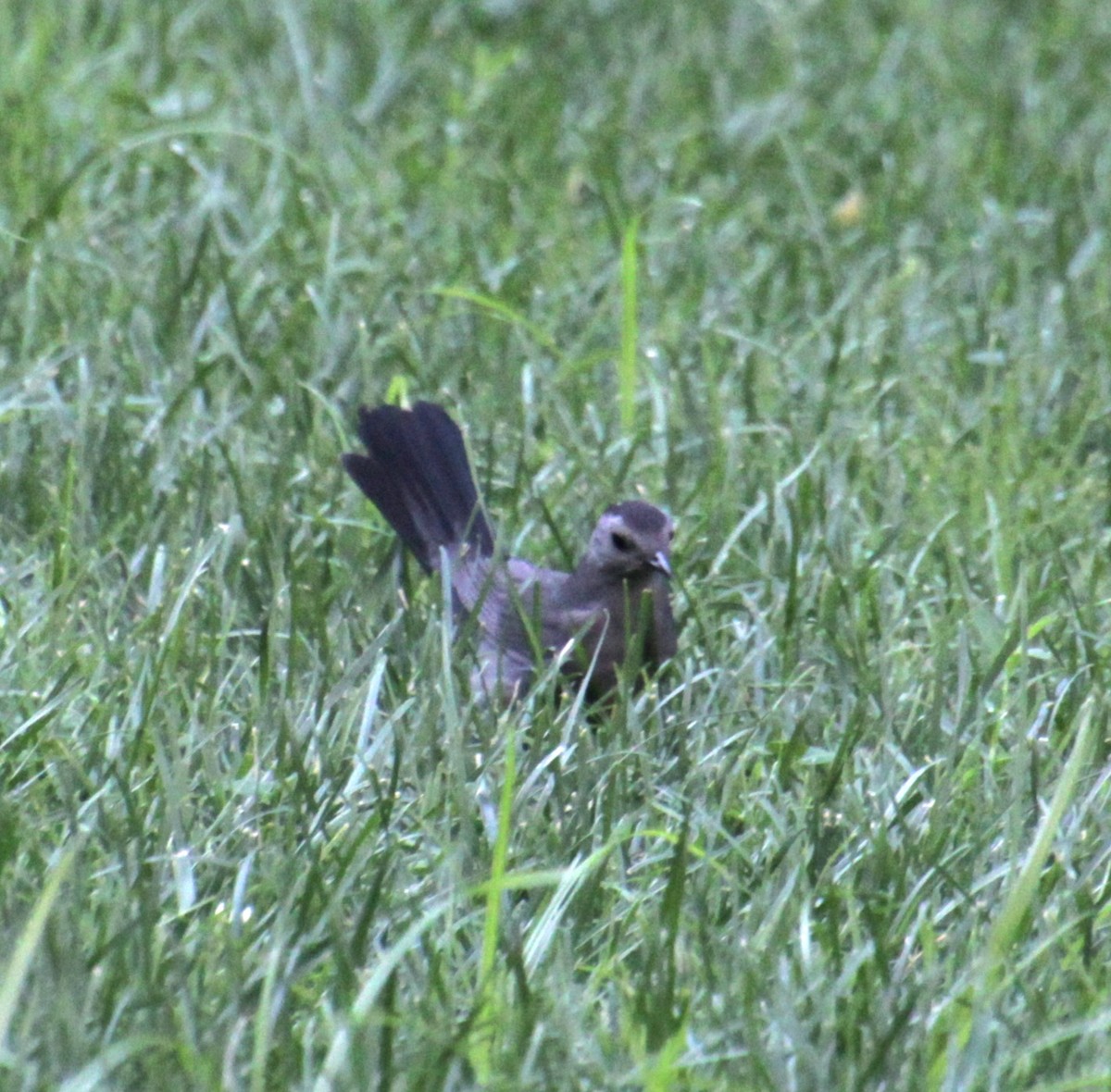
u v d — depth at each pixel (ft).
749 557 35.47
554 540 35.42
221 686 29.07
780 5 65.77
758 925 24.09
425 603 32.37
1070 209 51.16
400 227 47.44
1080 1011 22.65
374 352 40.63
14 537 34.12
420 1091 20.25
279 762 27.17
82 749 27.55
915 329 44.52
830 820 26.86
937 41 63.57
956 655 31.42
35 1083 19.92
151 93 55.11
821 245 46.24
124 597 31.53
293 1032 21.66
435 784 26.25
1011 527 34.78
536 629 30.09
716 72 60.13
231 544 33.30
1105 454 40.34
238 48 59.11
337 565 34.04
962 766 27.99
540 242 47.47
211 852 25.05
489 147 54.24
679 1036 20.61
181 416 37.52
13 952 21.30
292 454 36.27
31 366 38.78
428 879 24.94
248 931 23.11
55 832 25.66
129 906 22.95
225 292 41.39
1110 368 43.19
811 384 40.63
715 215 50.37
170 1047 20.52
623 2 66.13
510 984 22.74
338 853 25.09
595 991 22.97
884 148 55.72
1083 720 26.43
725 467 36.96
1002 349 43.98
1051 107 59.31
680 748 28.37
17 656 29.63
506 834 22.47
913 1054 21.81
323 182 46.93
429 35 62.75
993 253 48.55
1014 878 24.73
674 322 43.50
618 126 55.83
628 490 37.19
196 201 47.50
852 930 23.86
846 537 34.63
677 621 33.30
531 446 38.58
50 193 46.24
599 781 27.32
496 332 43.19
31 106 51.65
